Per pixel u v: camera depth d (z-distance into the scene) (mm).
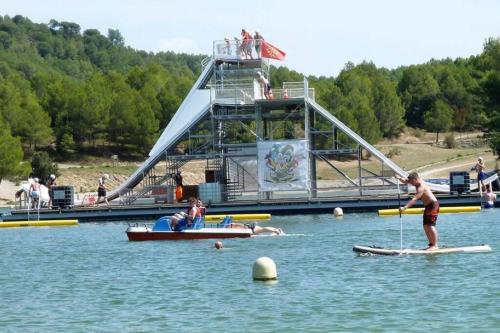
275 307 42844
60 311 44188
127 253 66562
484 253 57094
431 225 57781
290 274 52406
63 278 55438
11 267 62312
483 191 105688
